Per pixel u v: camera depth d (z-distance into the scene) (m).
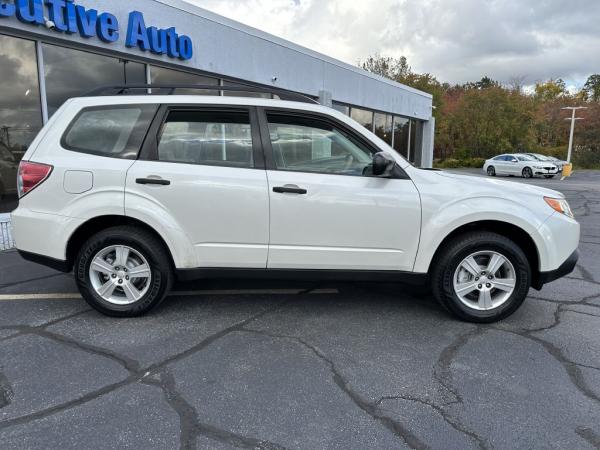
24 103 6.82
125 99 3.76
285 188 3.61
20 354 3.19
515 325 3.82
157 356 3.20
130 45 8.03
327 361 3.17
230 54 10.62
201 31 9.71
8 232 6.21
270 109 3.75
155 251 3.72
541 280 3.80
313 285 4.79
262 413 2.56
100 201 3.61
